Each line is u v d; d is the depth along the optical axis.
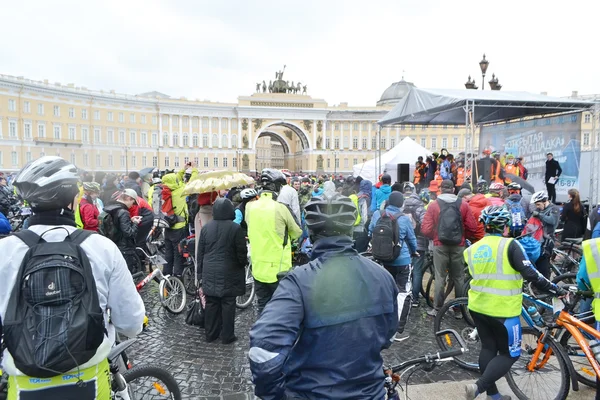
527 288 6.71
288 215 5.80
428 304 7.36
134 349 5.61
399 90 74.88
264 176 6.64
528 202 10.40
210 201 7.84
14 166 51.81
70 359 1.95
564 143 15.27
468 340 5.44
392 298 2.14
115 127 64.69
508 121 18.95
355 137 75.94
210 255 5.74
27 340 1.91
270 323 1.86
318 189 10.59
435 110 13.19
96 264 2.15
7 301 1.99
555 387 4.16
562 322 4.06
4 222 5.60
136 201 7.25
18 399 2.01
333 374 1.94
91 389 2.12
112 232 6.84
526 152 17.08
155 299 7.79
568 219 9.69
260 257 5.77
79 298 2.02
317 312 1.93
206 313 5.85
